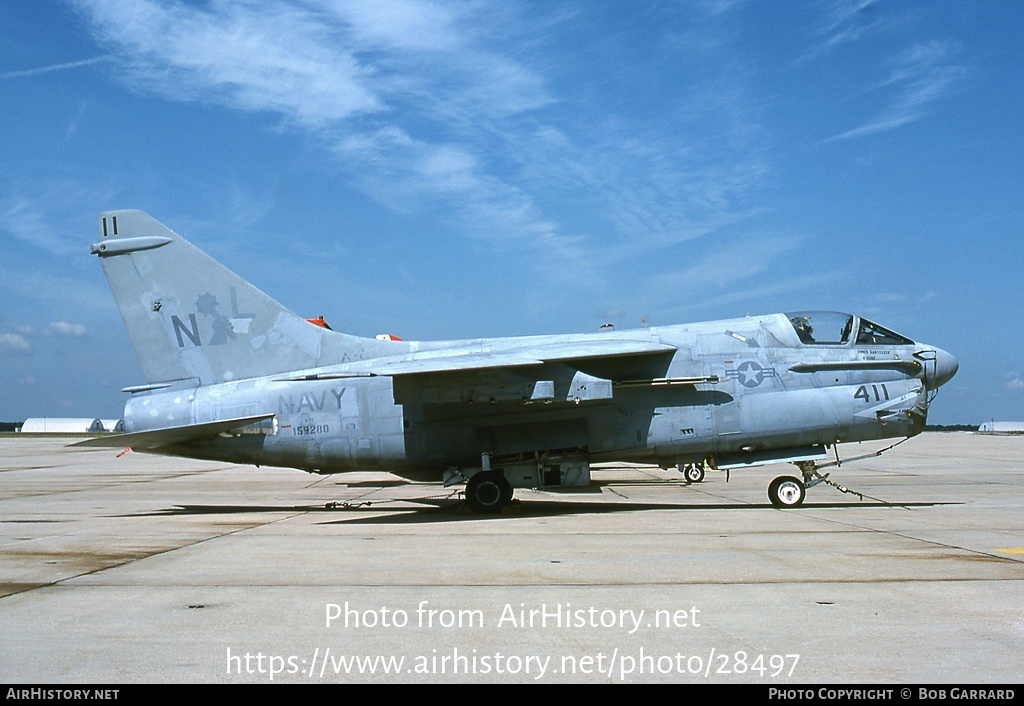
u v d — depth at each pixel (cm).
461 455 1661
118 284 1750
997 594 796
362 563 1011
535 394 1555
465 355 1631
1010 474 2803
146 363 1742
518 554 1070
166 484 2755
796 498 1680
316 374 1523
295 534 1320
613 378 1653
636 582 867
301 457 1686
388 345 1741
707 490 2259
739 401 1647
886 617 707
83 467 4041
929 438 8312
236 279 1756
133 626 698
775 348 1681
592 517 1534
